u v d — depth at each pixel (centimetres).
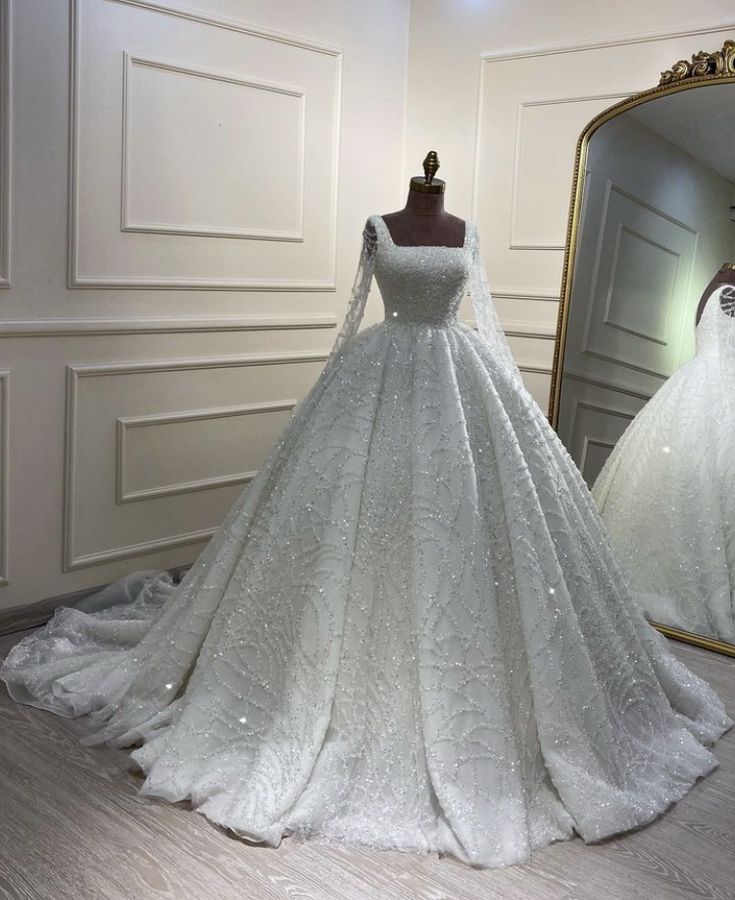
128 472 357
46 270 320
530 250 405
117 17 327
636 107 358
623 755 247
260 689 243
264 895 199
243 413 394
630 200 361
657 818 235
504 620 238
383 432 248
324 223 415
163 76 344
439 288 261
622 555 365
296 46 388
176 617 278
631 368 365
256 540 255
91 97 324
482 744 225
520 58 398
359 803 223
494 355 272
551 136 394
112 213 336
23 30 302
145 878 203
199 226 366
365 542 239
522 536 240
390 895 201
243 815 216
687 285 349
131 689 268
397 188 445
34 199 313
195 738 240
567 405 381
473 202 421
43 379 325
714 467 346
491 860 211
